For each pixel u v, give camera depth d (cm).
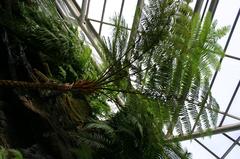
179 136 411
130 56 382
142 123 415
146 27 385
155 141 409
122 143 405
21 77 430
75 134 401
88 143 391
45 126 394
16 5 497
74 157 397
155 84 376
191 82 363
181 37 377
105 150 402
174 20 382
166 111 374
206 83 370
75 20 770
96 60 647
